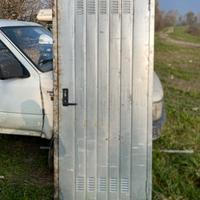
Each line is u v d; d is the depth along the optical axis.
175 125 7.22
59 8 4.20
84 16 4.18
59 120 4.40
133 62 4.21
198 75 13.77
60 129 4.41
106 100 4.30
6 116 5.36
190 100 9.52
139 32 4.15
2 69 5.36
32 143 6.39
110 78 4.26
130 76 4.24
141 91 4.26
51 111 5.19
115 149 4.38
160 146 6.20
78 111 4.36
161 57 19.25
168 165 5.50
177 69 14.98
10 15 11.58
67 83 4.31
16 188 4.97
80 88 4.31
